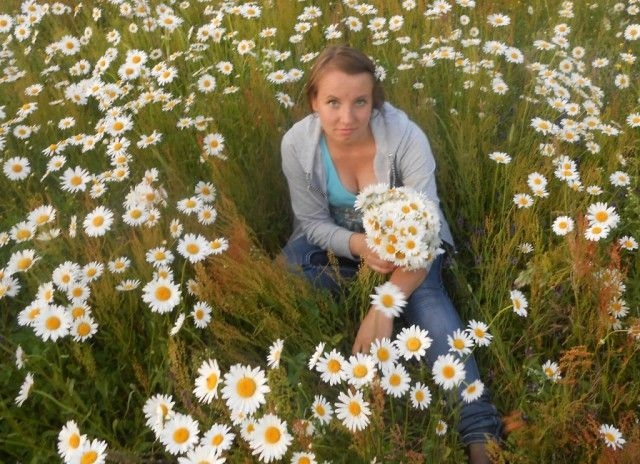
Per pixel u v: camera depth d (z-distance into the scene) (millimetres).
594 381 1939
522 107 3098
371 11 3736
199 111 3004
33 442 1881
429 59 3232
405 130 2332
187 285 2107
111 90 3051
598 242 2381
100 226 2258
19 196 2797
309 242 2529
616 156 2771
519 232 2367
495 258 2445
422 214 2020
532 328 2223
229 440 1558
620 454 1651
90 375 1969
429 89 3207
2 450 1976
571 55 3688
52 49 3578
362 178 2422
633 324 1964
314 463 1521
